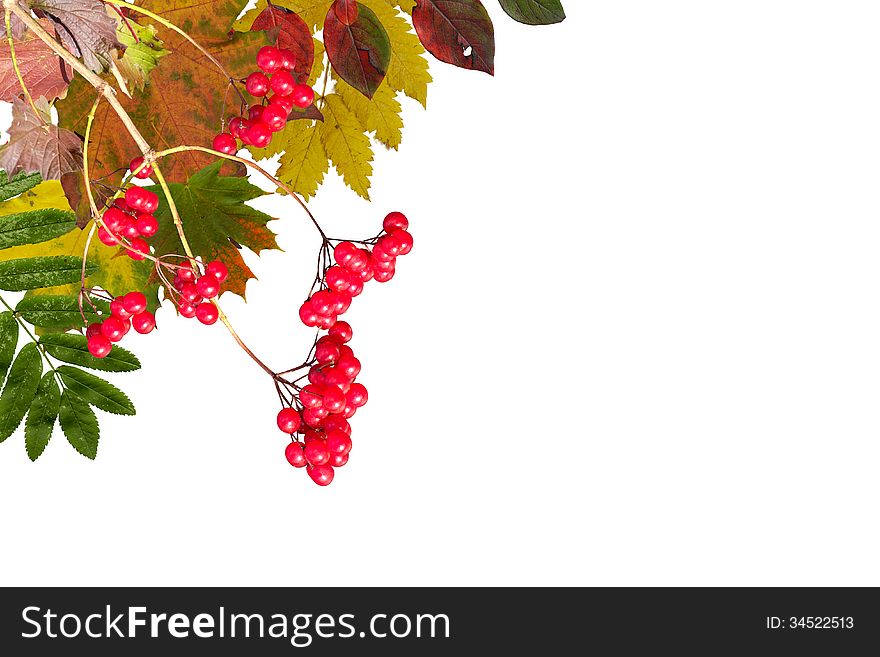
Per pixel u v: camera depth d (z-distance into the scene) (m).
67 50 0.91
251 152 1.02
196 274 0.91
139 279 0.99
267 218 0.96
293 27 0.97
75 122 0.97
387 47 0.95
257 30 0.96
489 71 0.93
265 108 0.92
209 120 0.98
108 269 0.99
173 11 0.96
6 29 0.91
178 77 0.97
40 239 0.94
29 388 0.95
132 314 0.91
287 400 0.91
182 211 0.96
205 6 0.96
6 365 0.95
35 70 0.95
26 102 0.95
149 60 0.94
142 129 0.98
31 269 0.94
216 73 0.97
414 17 0.93
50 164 0.96
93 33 0.93
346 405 0.92
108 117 0.97
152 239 0.96
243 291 0.97
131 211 0.91
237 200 0.96
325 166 1.02
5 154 0.95
